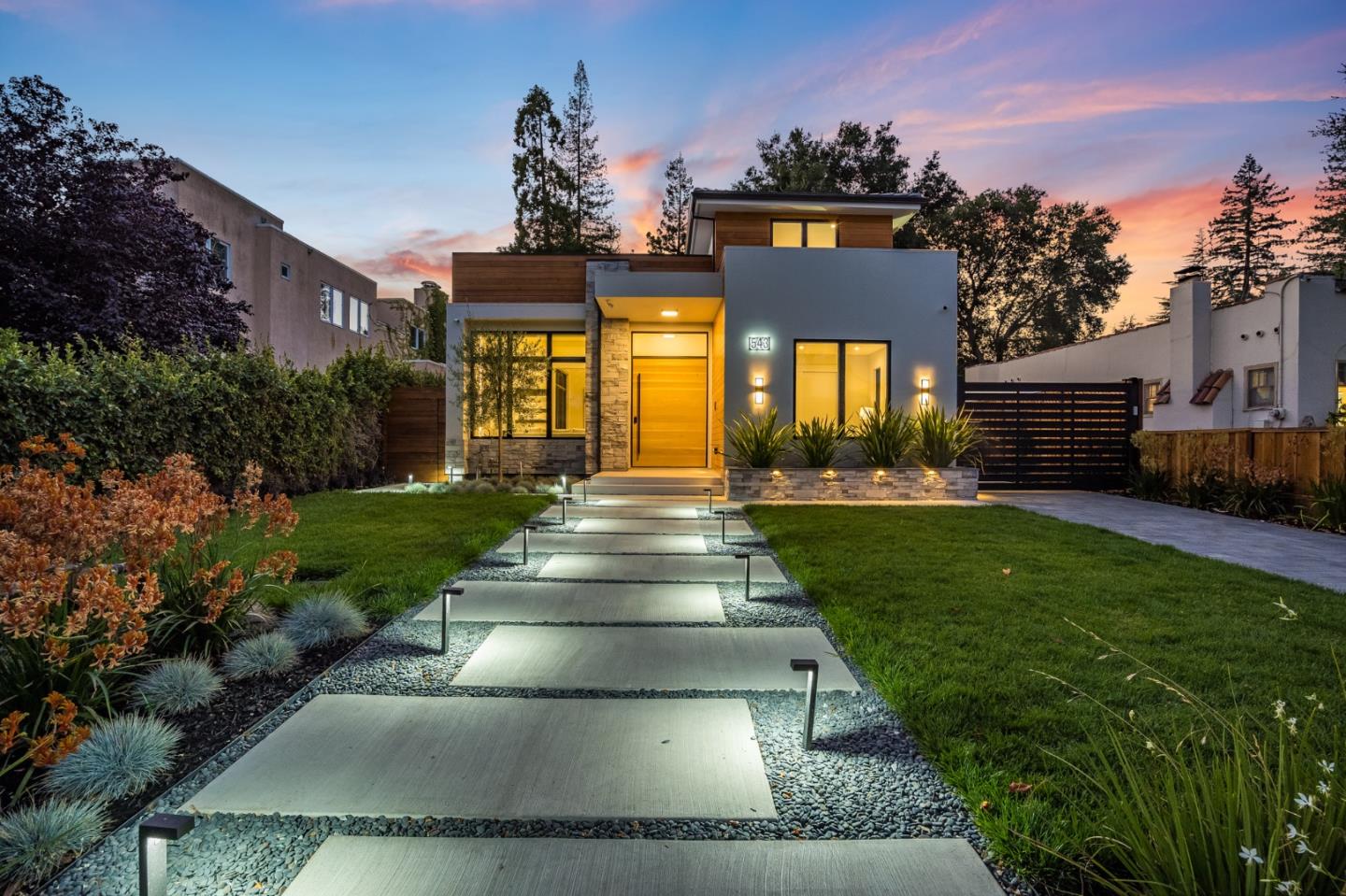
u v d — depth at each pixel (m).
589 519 9.06
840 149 27.62
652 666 3.54
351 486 13.47
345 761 2.46
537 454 14.61
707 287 12.48
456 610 4.66
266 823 2.09
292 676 3.37
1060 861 1.88
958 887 1.81
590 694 3.16
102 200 12.26
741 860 1.92
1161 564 5.84
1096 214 28.31
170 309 13.07
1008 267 28.28
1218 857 1.50
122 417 7.55
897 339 12.29
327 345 22.80
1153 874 1.57
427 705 3.00
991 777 2.29
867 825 2.10
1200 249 36.28
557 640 3.99
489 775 2.38
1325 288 14.55
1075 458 13.47
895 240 27.11
